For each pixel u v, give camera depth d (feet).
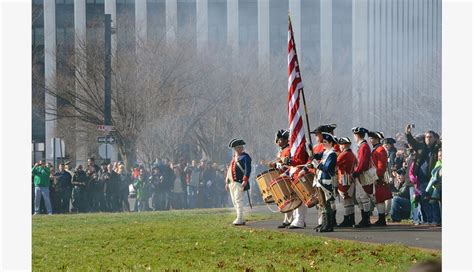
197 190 183.73
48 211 161.38
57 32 315.78
